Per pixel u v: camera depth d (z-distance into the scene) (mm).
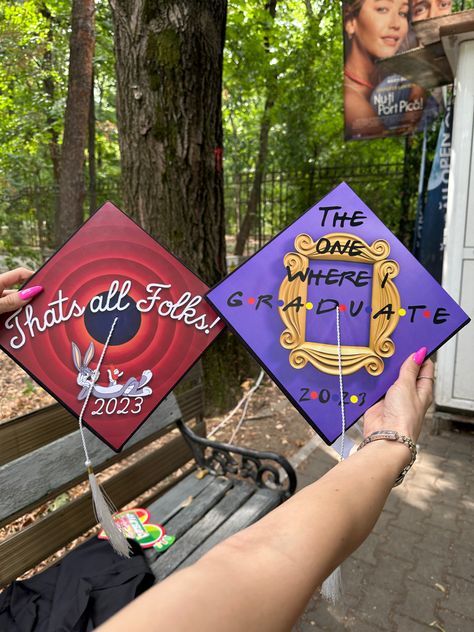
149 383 1191
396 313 1146
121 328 1195
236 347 4305
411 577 2234
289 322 1171
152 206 3615
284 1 9281
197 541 1904
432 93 6270
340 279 1172
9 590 1523
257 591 520
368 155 8773
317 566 592
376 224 1172
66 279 1192
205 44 3510
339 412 1127
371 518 719
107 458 2043
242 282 1192
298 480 3074
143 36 3346
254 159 12195
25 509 1678
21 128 8328
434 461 3283
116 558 1642
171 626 446
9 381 4449
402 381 1053
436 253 5320
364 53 6449
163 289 1216
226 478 2436
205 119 3660
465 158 3246
